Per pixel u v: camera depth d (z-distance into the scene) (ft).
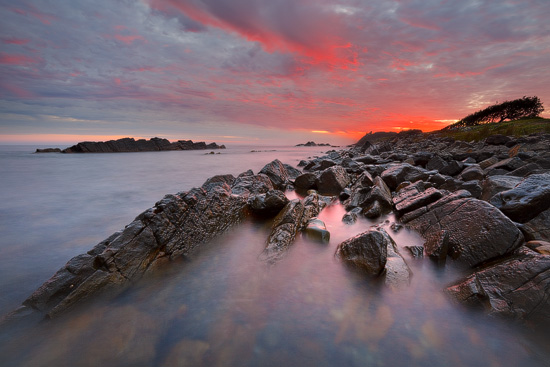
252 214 35.06
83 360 12.99
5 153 200.54
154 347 13.57
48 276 21.52
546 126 168.04
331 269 20.98
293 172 79.20
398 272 18.49
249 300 17.34
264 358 12.67
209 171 94.17
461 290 15.98
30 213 39.34
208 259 23.32
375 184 41.63
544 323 13.56
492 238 19.81
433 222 26.40
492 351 12.97
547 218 23.39
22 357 13.24
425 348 13.14
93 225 34.32
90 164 116.98
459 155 81.87
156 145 273.75
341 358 12.60
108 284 17.65
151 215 22.43
